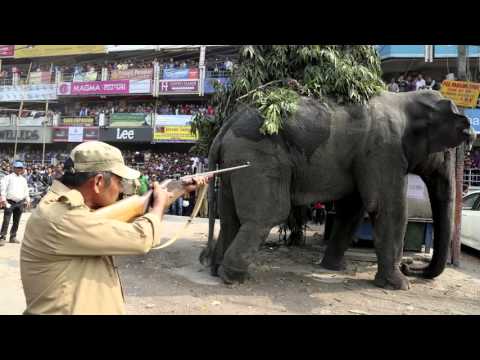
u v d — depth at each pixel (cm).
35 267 178
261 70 654
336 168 591
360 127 582
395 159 587
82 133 2570
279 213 566
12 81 2855
